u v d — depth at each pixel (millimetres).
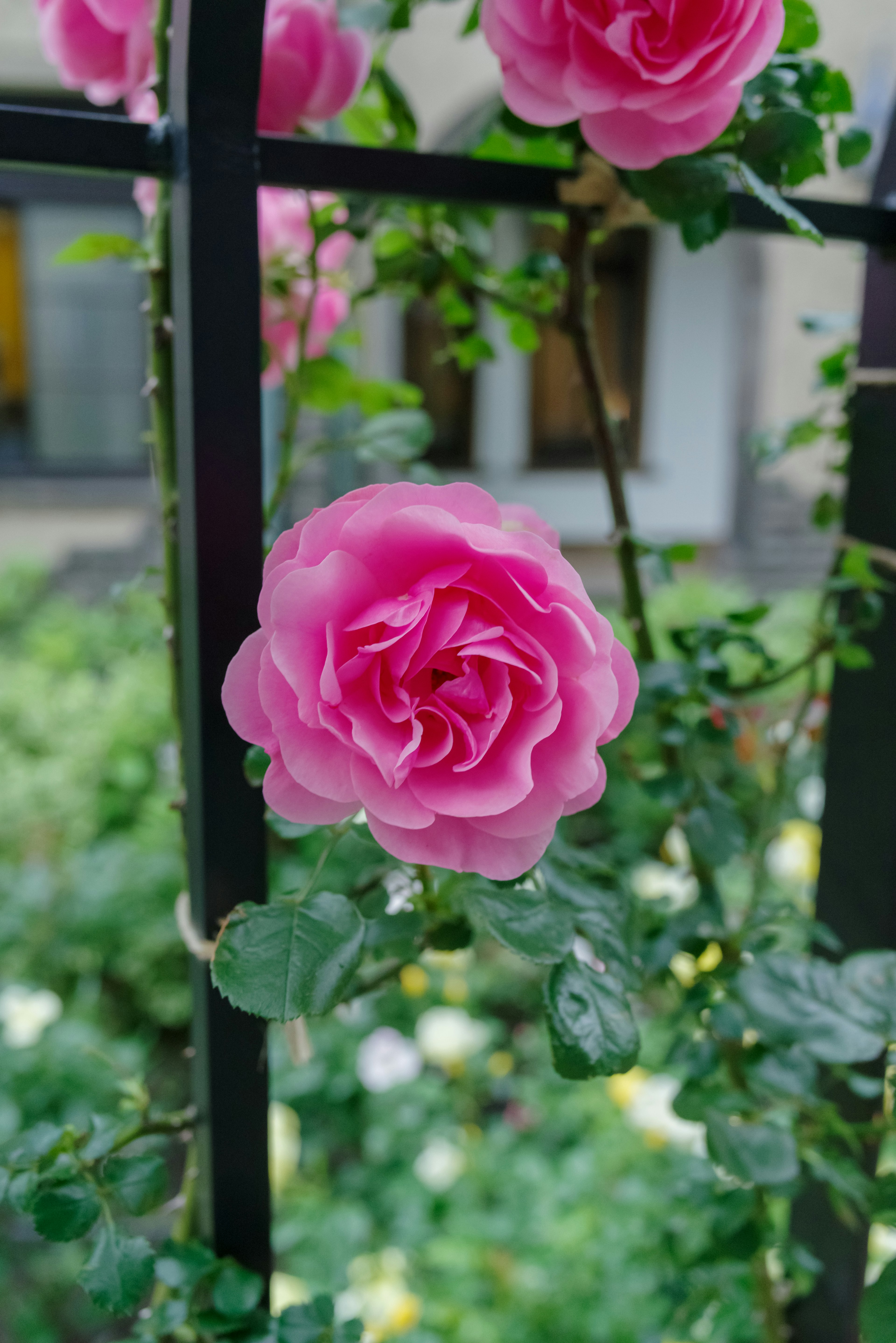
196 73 516
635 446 4312
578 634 461
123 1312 530
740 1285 718
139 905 2133
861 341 673
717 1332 724
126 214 3811
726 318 4230
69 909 2104
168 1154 1670
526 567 462
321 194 666
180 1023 2068
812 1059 633
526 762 465
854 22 3553
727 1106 617
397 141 686
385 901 589
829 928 703
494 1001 2123
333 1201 1526
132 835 2434
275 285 680
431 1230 1422
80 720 2627
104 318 3885
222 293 530
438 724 473
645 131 543
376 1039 1599
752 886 741
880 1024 591
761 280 4121
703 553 4430
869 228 633
